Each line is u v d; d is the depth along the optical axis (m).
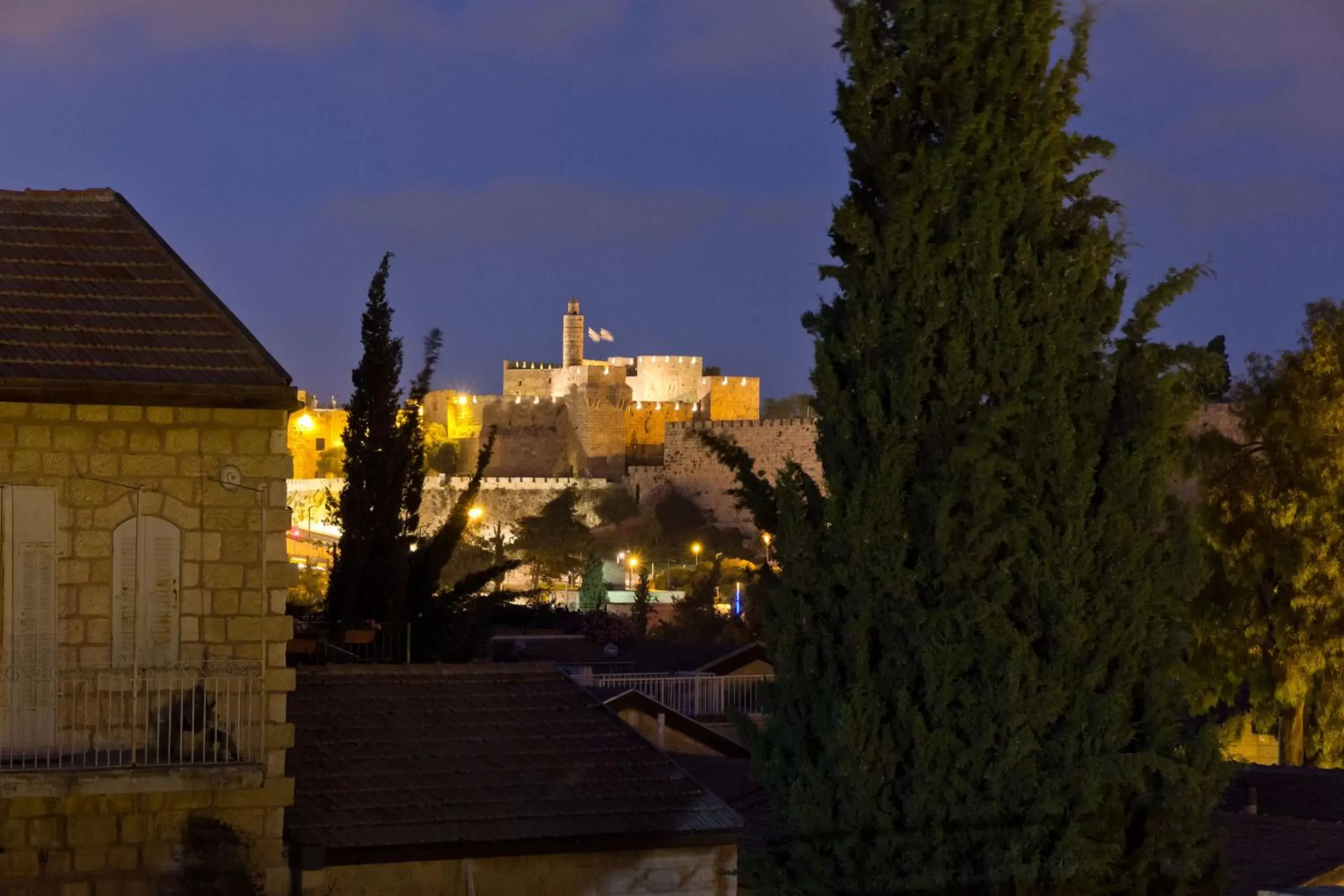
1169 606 25.61
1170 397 25.78
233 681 25.94
